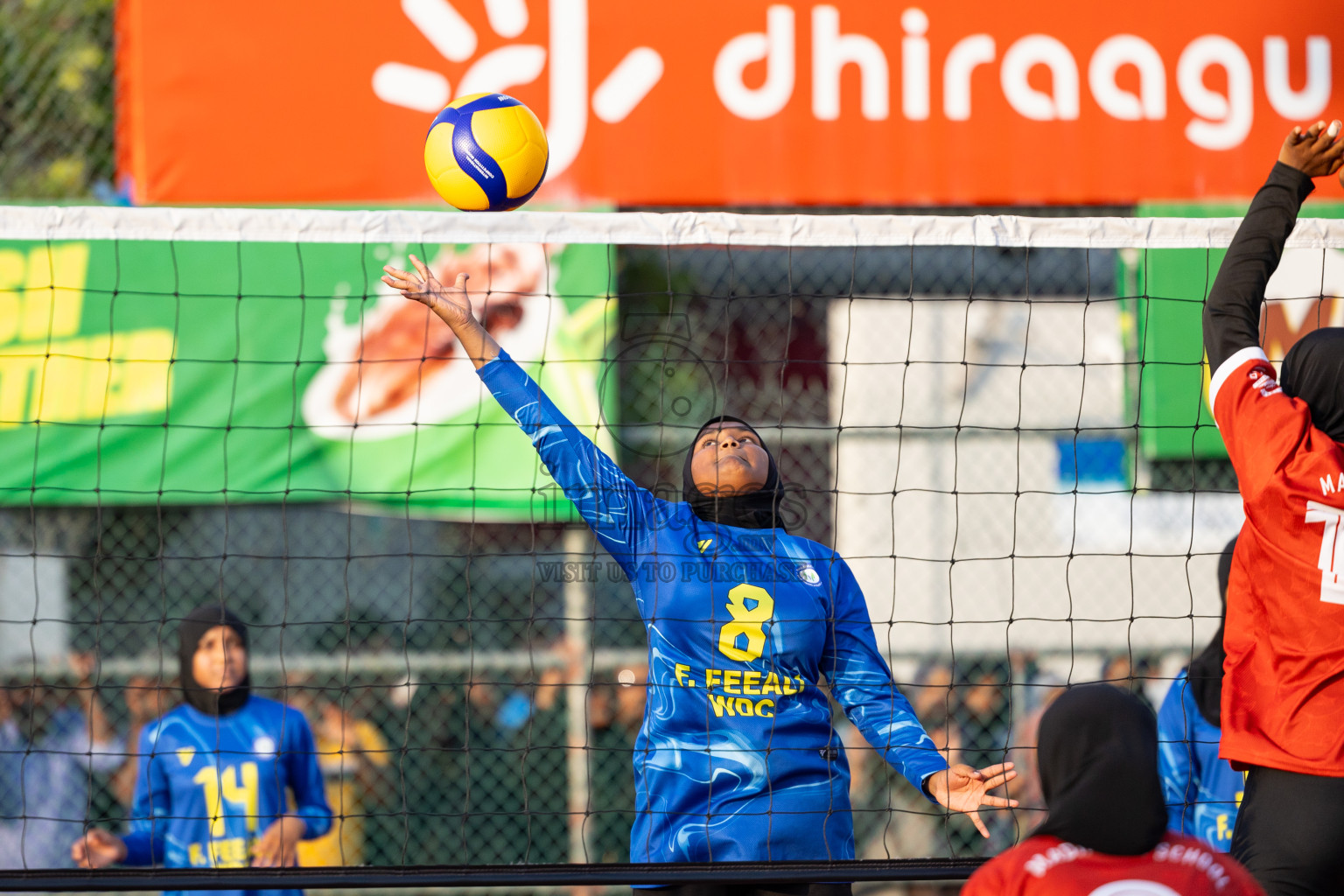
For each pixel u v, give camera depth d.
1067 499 20.02
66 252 18.56
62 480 18.45
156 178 18.86
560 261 18.77
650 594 10.96
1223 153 19.77
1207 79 19.73
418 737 19.16
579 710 19.17
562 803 19.14
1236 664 9.25
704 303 20.12
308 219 11.83
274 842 14.67
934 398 20.36
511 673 19.31
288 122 19.03
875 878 10.30
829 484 20.14
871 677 11.08
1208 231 12.04
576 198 19.38
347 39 19.12
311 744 15.31
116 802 18.59
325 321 18.67
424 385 18.53
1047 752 6.88
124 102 19.88
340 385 18.59
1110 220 11.98
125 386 18.55
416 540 20.00
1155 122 19.73
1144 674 19.56
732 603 10.68
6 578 19.39
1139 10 19.67
